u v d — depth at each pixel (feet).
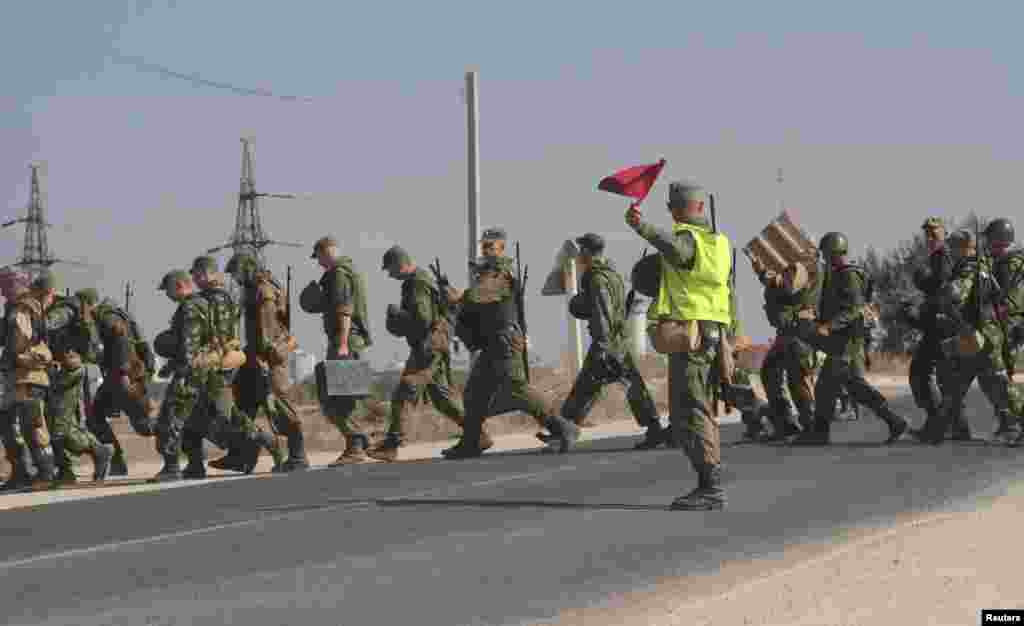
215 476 48.29
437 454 54.44
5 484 45.85
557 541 26.84
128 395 49.11
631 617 19.52
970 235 46.42
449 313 50.06
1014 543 24.72
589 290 49.98
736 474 38.50
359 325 49.93
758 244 49.21
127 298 49.65
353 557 25.94
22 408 44.98
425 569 24.18
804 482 36.09
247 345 48.34
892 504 31.12
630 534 27.48
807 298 48.65
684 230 30.22
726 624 18.84
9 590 23.85
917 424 58.95
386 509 33.30
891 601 19.95
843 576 21.99
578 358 87.20
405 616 20.20
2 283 45.44
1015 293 45.93
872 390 47.80
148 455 62.80
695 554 24.79
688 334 30.17
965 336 45.83
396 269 49.83
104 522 33.27
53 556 27.66
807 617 19.10
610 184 29.09
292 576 24.06
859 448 46.39
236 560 26.22
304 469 48.65
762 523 28.55
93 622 20.65
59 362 45.73
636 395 50.01
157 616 20.89
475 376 49.83
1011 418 46.52
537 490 36.37
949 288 45.88
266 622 20.10
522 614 20.04
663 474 39.60
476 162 91.25
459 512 32.12
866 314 47.75
